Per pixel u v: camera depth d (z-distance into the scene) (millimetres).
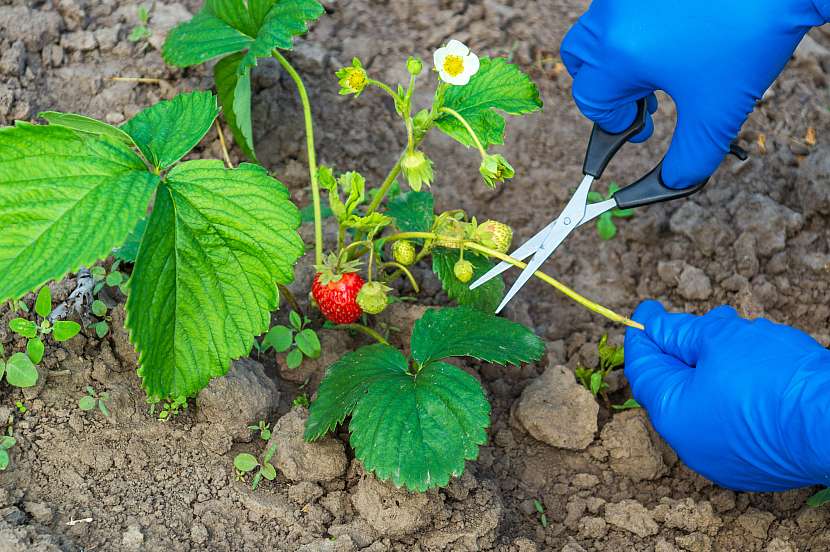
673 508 1002
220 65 1074
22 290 903
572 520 1012
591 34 981
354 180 984
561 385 1037
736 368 963
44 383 987
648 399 1007
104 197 928
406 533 974
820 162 1133
